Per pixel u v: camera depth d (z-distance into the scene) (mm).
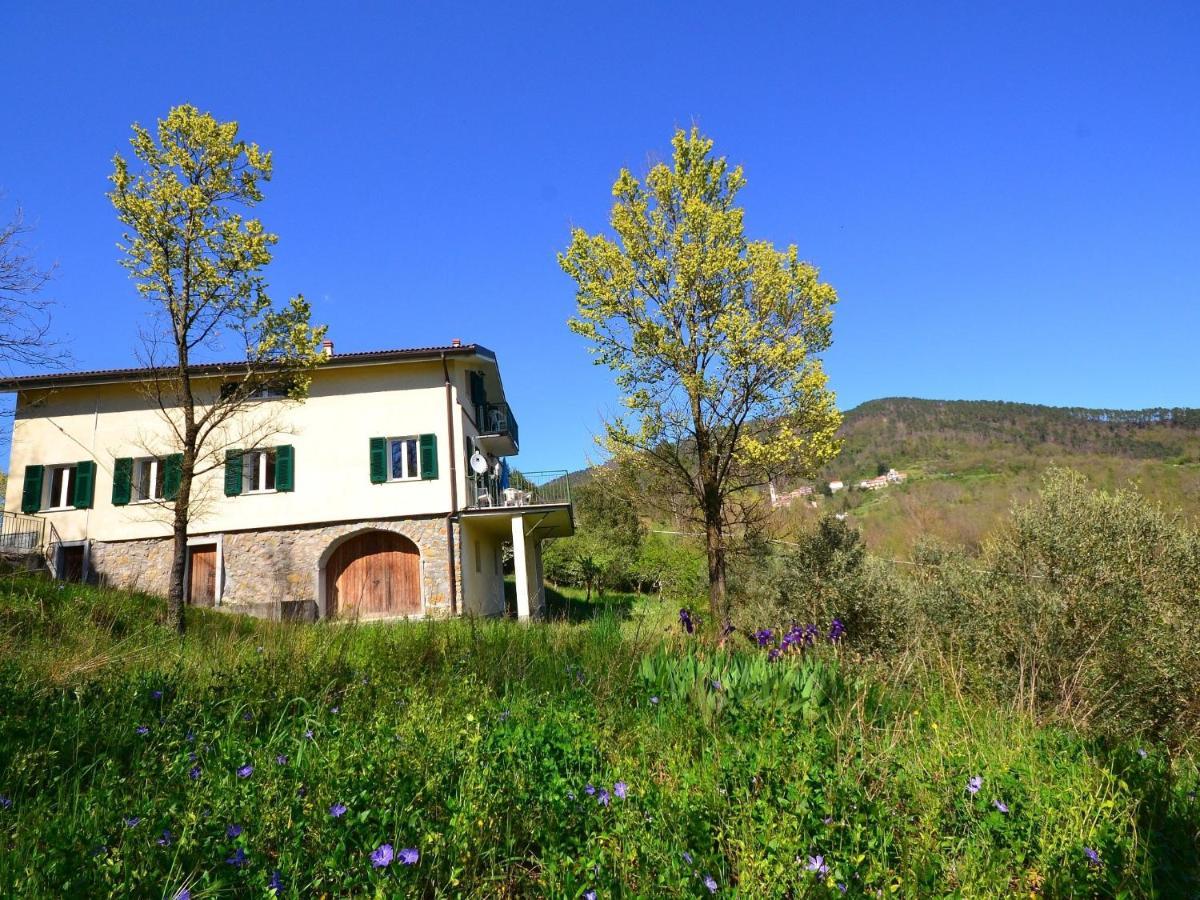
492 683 5988
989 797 3320
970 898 2635
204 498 21359
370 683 5551
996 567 9328
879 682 6629
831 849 2760
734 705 4938
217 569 21281
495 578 26469
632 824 2893
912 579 12375
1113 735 6414
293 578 21359
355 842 2713
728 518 15016
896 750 4188
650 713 5098
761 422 13508
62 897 2324
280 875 2457
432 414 22266
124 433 22312
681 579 23047
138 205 14258
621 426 14062
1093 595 8289
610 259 13688
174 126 14828
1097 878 2799
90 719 4316
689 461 14055
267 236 15148
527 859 2904
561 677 6383
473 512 21219
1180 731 6816
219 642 8391
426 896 2584
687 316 13719
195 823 2717
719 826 3033
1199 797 3924
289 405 22203
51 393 22469
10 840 2850
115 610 11539
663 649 6777
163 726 4203
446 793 3176
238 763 3570
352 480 21812
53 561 21516
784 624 11344
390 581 21734
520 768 3449
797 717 4660
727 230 13688
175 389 20984
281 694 5031
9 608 9117
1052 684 7430
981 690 7074
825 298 13359
